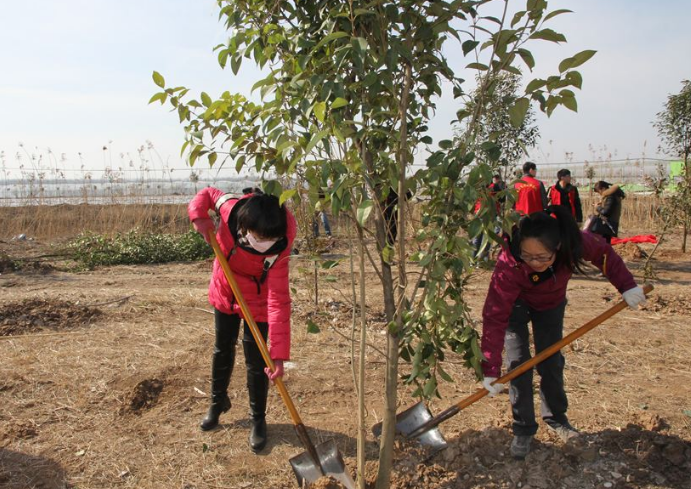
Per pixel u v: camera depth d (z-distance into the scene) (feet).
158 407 12.80
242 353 16.10
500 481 9.63
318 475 9.45
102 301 21.99
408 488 9.50
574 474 9.83
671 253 37.58
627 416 11.87
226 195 10.84
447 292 8.02
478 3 6.97
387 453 8.61
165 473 10.19
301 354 16.03
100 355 15.66
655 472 9.82
